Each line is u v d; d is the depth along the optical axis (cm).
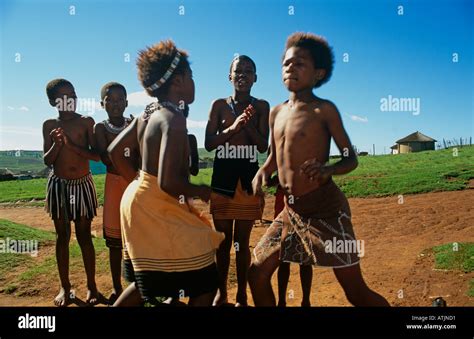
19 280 565
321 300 483
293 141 364
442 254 605
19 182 1923
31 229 799
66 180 495
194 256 329
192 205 357
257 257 378
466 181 1336
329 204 357
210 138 469
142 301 355
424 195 1179
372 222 882
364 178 1469
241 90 473
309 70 363
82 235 500
